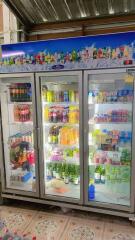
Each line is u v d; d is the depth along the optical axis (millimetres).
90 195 2303
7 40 2898
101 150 2322
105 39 1986
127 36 1923
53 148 2557
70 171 2523
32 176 2715
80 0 2281
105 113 2271
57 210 2471
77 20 2678
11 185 2654
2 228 2127
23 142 2658
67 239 1961
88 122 2168
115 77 2061
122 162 2256
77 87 2369
